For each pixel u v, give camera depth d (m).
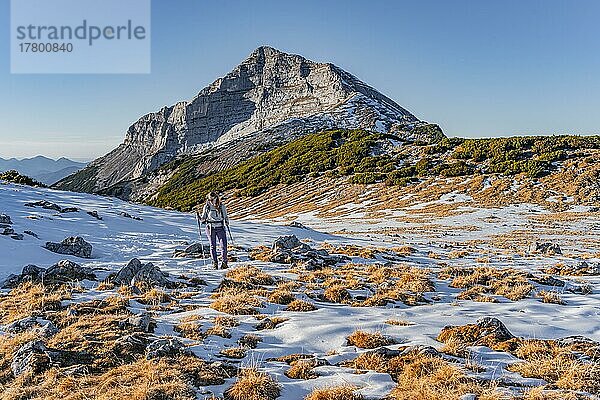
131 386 7.29
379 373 8.05
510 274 16.38
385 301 12.59
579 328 10.56
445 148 83.38
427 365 8.09
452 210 57.19
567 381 7.51
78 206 32.34
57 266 15.12
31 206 28.41
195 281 14.48
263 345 9.38
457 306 12.50
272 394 7.23
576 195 55.59
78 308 11.19
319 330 10.03
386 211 61.72
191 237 26.34
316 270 16.78
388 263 18.77
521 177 63.53
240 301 11.96
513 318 11.21
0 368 8.41
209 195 16.86
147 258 18.98
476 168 71.38
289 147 114.31
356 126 176.50
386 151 91.12
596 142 71.94
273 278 15.23
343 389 7.24
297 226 34.97
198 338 9.47
